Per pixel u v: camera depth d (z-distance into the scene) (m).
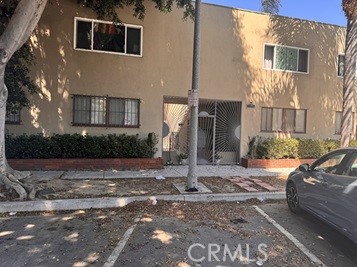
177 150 13.16
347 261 4.39
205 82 12.42
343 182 4.89
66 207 6.65
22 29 6.73
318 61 14.24
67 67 11.08
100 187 8.12
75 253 4.46
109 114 11.49
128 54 11.61
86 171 10.36
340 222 4.83
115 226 5.57
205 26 12.37
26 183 7.50
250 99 13.11
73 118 11.15
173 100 12.95
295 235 5.34
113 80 11.48
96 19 11.30
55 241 4.89
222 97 12.68
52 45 10.95
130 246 4.71
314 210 5.67
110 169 10.80
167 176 9.91
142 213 6.32
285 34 13.60
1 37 6.76
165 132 13.16
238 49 12.87
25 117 10.71
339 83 14.68
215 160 13.09
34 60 10.50
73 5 11.09
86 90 11.25
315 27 14.12
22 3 6.62
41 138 10.41
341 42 14.66
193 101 7.88
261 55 13.26
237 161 13.12
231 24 12.75
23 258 4.29
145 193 7.64
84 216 6.15
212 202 7.37
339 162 5.36
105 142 10.89
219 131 13.28
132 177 9.63
